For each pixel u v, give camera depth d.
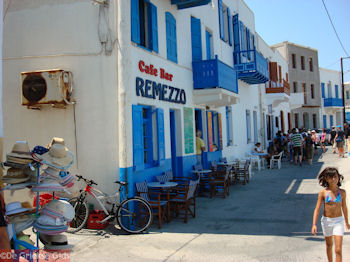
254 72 14.76
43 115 7.23
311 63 38.22
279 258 4.92
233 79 12.36
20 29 7.40
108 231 6.42
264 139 20.16
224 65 11.31
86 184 6.92
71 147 7.07
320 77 40.00
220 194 10.33
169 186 7.29
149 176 7.94
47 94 6.74
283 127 27.17
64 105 6.90
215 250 5.35
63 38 7.17
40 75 6.78
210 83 10.60
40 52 7.26
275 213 7.66
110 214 6.50
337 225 4.25
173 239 5.97
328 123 41.44
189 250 5.38
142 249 5.45
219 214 7.79
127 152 6.79
